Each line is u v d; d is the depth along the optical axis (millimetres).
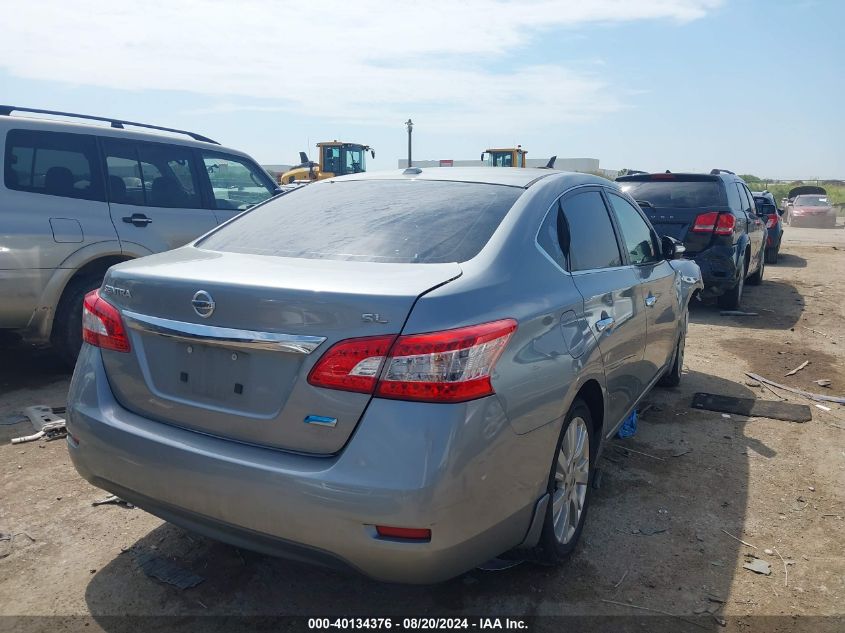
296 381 2377
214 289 2518
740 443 4668
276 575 3074
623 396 3867
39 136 5387
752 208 10734
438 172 3684
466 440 2301
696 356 7000
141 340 2756
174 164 6285
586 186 3852
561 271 3160
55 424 4590
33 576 3029
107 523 3477
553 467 2867
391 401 2275
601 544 3361
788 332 8141
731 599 2953
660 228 8734
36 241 5223
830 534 3504
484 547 2484
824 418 5180
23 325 5293
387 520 2234
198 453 2500
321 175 24703
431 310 2342
